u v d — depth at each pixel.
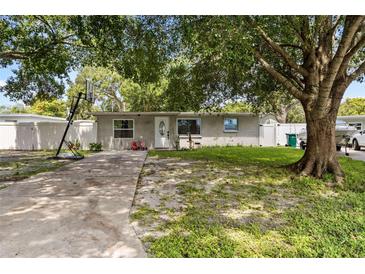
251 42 5.21
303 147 15.23
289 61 6.78
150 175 7.12
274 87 9.12
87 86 12.05
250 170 7.69
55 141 16.56
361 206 4.35
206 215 3.95
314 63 6.63
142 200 4.76
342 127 14.51
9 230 3.29
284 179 6.44
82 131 16.58
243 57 4.76
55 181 6.25
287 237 3.19
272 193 5.25
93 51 10.27
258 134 17.28
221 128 17.14
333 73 5.67
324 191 5.47
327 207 4.34
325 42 6.79
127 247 2.90
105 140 16.20
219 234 3.23
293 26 6.01
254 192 5.31
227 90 10.47
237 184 6.00
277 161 9.57
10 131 16.53
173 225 3.53
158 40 7.37
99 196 4.93
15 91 12.91
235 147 15.97
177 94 10.85
